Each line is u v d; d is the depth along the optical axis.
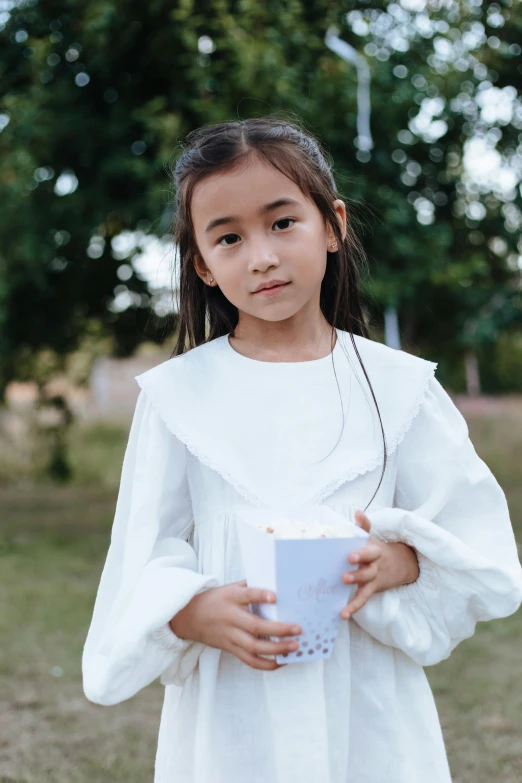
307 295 1.52
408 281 7.14
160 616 1.40
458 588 1.52
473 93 7.38
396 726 1.54
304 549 1.32
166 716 1.62
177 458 1.59
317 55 6.96
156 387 1.61
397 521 1.51
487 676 3.98
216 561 1.54
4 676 4.05
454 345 9.47
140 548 1.52
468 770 3.02
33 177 7.05
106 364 16.17
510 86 7.86
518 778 2.96
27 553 7.12
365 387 1.62
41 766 3.08
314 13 7.12
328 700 1.49
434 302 8.35
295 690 1.46
